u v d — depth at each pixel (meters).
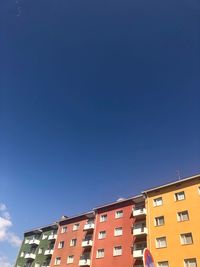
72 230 50.38
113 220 42.81
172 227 33.28
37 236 59.47
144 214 37.69
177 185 36.84
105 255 38.94
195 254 29.16
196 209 32.50
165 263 30.98
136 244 36.09
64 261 46.00
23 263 55.81
